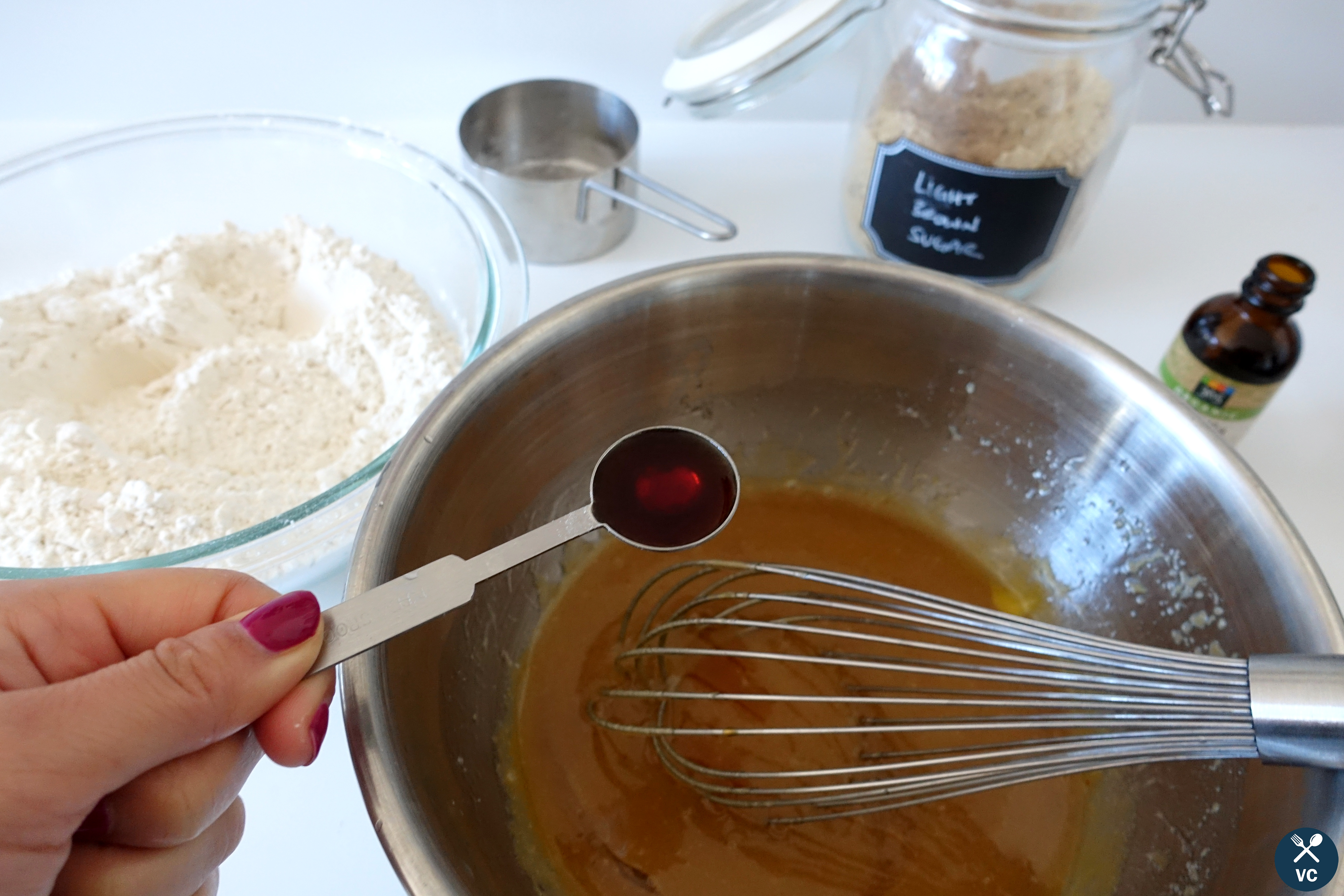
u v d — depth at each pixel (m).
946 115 0.26
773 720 0.23
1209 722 0.17
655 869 0.21
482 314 0.26
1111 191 0.33
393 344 0.27
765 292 0.24
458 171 0.29
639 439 0.21
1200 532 0.21
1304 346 0.29
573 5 0.33
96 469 0.23
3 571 0.20
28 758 0.15
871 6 0.26
